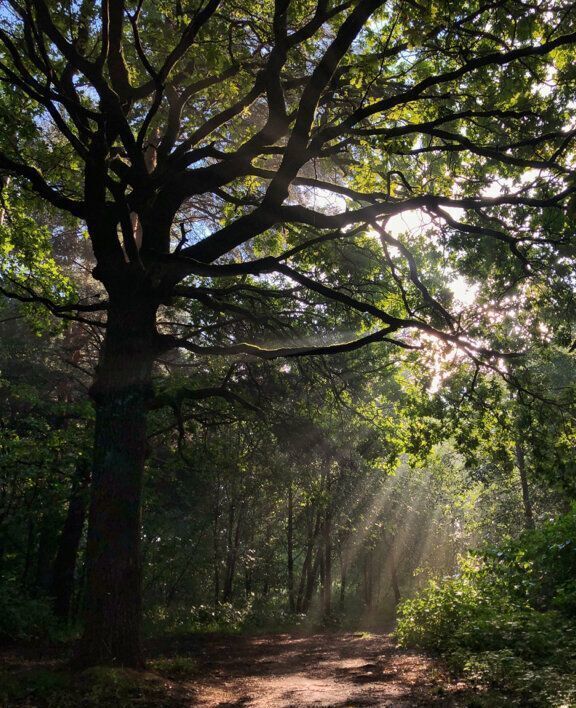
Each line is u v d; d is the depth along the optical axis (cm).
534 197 1311
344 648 1644
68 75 1145
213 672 1148
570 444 1521
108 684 838
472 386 1457
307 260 1596
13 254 1717
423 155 1405
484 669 895
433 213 1288
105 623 951
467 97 1223
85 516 2208
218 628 2498
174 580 3566
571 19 1094
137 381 1049
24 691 826
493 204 1095
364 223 1304
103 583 963
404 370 1908
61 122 985
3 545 2241
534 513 3812
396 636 1628
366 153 1364
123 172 1134
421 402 1678
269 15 1266
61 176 1482
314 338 1748
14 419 2311
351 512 3609
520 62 1122
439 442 1689
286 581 4744
